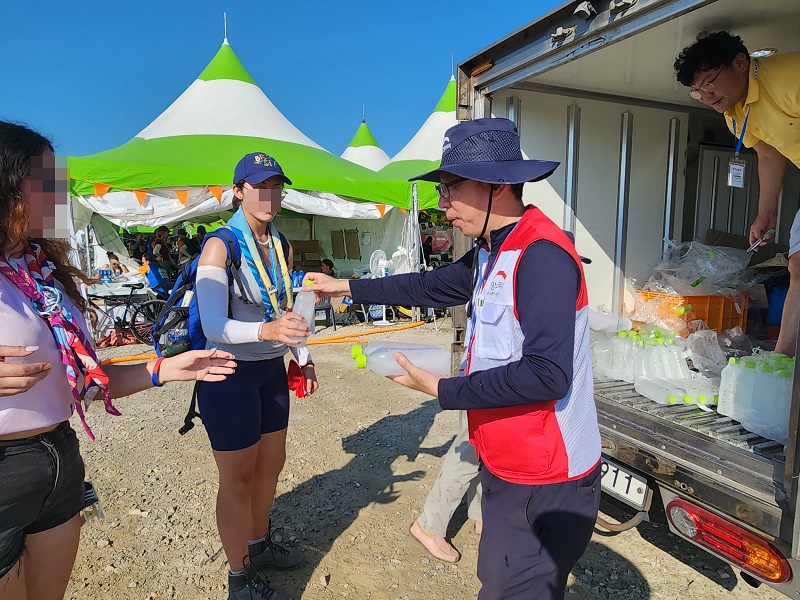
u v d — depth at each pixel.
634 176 3.67
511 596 1.44
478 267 1.68
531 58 2.51
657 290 3.62
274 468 2.32
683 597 2.27
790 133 2.63
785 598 2.24
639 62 2.94
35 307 1.33
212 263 1.94
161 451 3.88
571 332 1.30
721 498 1.75
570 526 1.44
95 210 7.34
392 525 2.87
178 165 7.95
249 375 2.05
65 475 1.41
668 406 2.39
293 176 8.36
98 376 1.40
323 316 9.69
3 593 1.29
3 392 1.12
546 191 3.31
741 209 4.20
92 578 2.44
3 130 1.24
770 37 2.81
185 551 2.65
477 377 1.38
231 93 11.10
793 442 1.53
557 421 1.41
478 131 1.49
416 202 9.15
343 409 4.73
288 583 2.39
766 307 3.78
